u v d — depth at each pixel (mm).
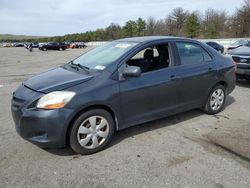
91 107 3855
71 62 5047
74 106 3641
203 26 79312
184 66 4887
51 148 4102
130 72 4020
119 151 4039
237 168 3547
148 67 4531
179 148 4121
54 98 3576
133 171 3498
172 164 3660
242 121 5250
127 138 4480
